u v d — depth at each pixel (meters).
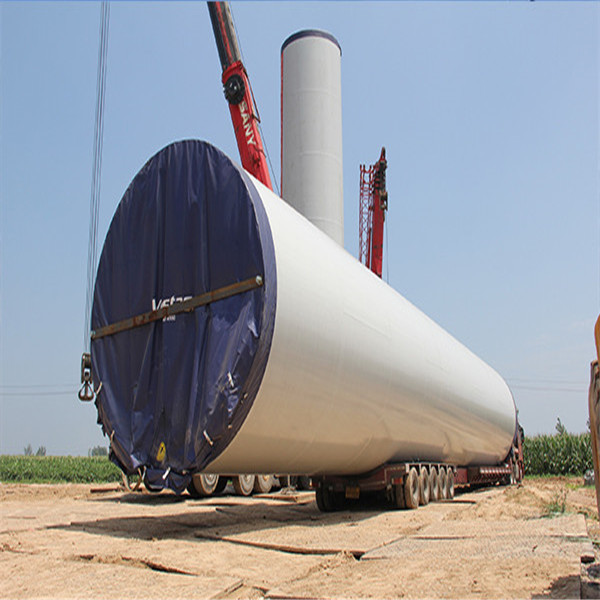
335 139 17.28
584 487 22.62
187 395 8.53
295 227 9.64
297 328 8.54
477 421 18.45
